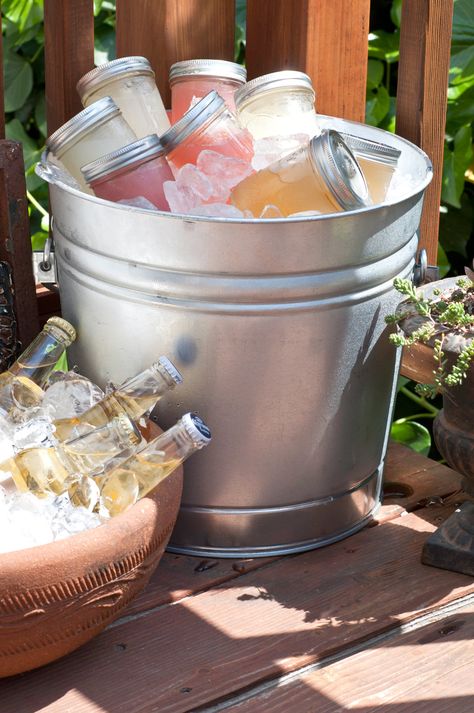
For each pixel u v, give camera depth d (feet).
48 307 4.71
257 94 3.79
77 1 4.04
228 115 3.64
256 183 3.48
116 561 2.81
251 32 4.50
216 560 3.69
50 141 3.72
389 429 3.98
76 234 3.44
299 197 3.43
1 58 4.07
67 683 3.06
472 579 3.60
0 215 4.00
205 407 3.45
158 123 3.92
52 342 3.51
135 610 3.39
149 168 3.45
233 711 2.99
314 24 4.25
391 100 6.33
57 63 4.14
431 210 4.56
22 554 2.66
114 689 3.05
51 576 2.69
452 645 3.29
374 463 3.89
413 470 4.34
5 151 3.88
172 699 3.01
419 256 3.88
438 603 3.46
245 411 3.45
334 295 3.33
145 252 3.25
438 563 3.65
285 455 3.56
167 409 3.51
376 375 3.67
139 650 3.21
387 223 3.37
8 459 3.10
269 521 3.67
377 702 3.02
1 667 2.84
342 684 3.09
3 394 3.50
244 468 3.55
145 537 2.89
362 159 3.70
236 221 3.11
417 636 3.34
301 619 3.37
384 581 3.58
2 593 2.64
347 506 3.82
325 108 4.45
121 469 3.13
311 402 3.49
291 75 3.81
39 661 2.89
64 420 3.36
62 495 3.02
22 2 6.06
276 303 3.27
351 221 3.23
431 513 4.03
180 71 4.01
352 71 4.45
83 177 3.61
